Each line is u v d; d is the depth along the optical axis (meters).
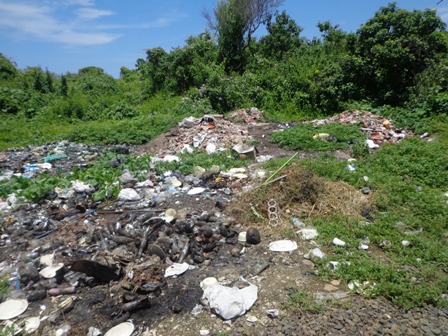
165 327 3.55
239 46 21.80
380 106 14.10
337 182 6.36
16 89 19.94
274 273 4.27
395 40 14.02
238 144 10.03
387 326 3.42
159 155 10.04
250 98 17.33
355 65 14.93
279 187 5.88
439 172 6.87
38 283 4.11
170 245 4.70
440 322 3.46
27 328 3.57
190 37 22.86
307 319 3.55
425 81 12.95
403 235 4.95
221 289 3.78
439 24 13.91
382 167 7.38
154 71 20.95
